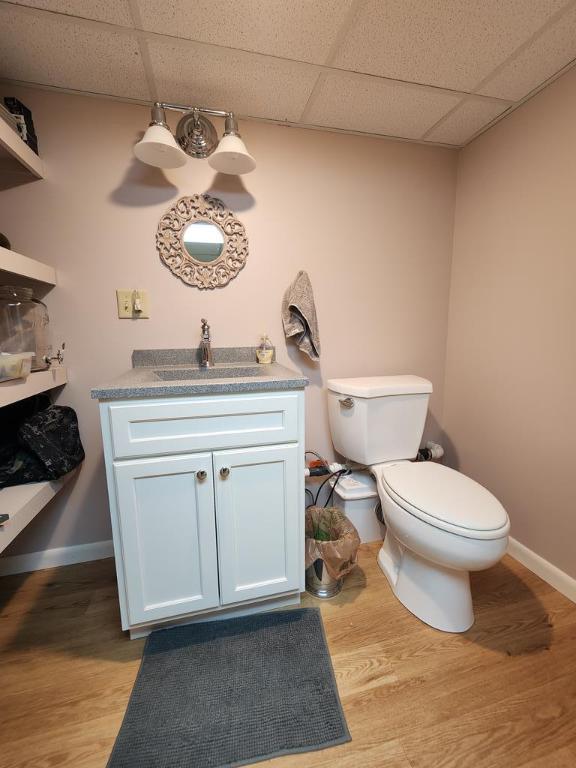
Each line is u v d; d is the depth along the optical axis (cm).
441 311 186
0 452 121
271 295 159
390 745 85
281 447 113
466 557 104
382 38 108
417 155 171
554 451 135
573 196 124
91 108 133
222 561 113
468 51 114
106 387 97
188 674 102
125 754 83
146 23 102
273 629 118
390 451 157
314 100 137
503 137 150
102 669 105
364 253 170
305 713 92
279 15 100
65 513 150
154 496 104
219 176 147
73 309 141
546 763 82
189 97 134
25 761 82
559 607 127
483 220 163
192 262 147
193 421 104
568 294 127
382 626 119
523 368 147
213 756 83
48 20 100
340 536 141
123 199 140
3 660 107
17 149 112
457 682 100
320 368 172
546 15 101
